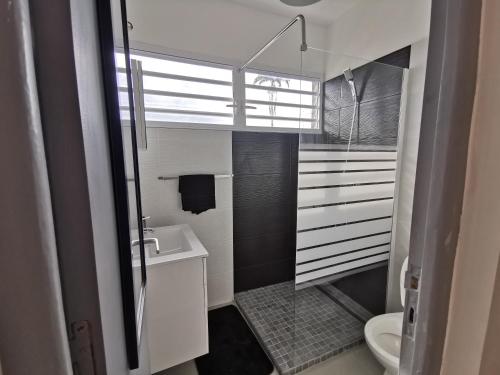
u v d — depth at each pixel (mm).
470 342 361
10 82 204
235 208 2109
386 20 1648
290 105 1999
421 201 417
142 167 1741
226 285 2176
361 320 1901
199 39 1686
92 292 285
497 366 365
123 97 642
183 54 1651
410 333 451
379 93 1654
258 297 2219
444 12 363
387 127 1700
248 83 1867
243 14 1789
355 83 1631
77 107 253
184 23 1635
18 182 214
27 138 215
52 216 247
